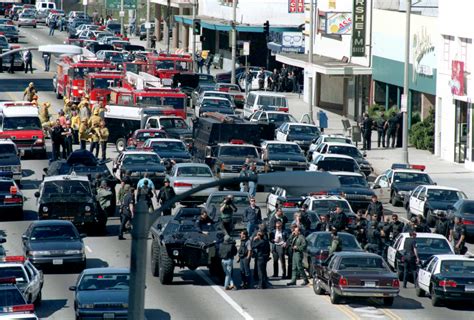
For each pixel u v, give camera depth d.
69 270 79.81
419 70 144.12
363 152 132.75
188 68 185.75
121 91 139.50
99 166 104.12
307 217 83.50
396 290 70.44
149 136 126.56
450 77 133.38
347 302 72.69
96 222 92.00
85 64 164.38
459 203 93.88
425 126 142.00
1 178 101.50
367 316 68.94
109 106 134.88
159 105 138.62
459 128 132.38
